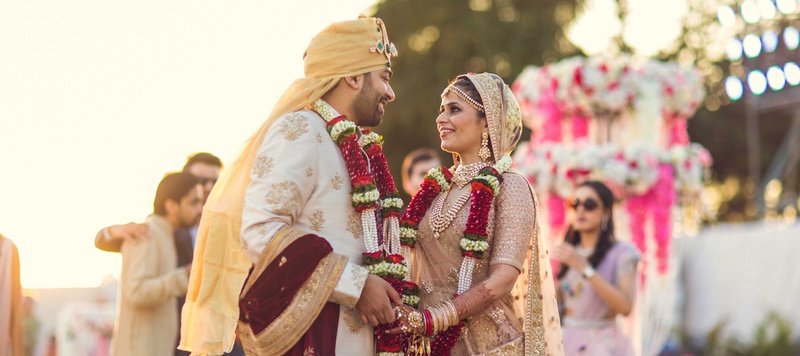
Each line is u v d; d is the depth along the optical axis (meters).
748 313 15.18
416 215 4.16
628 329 6.49
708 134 27.36
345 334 3.65
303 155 3.68
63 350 10.84
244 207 3.65
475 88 4.21
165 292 5.32
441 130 4.26
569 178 9.56
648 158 9.48
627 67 9.86
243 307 3.65
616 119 10.09
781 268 14.82
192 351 3.79
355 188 3.74
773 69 19.62
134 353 5.37
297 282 3.55
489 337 4.04
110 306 12.18
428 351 3.85
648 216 9.63
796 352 13.77
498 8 22.55
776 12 19.39
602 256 6.55
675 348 14.86
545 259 4.28
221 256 3.78
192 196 5.73
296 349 3.61
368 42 3.89
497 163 4.18
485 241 4.04
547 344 4.24
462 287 4.01
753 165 23.78
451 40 21.78
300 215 3.70
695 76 10.20
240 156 3.84
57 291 14.05
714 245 16.06
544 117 10.30
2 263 5.60
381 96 3.94
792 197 23.16
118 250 5.58
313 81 3.88
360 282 3.60
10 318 5.66
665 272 9.66
